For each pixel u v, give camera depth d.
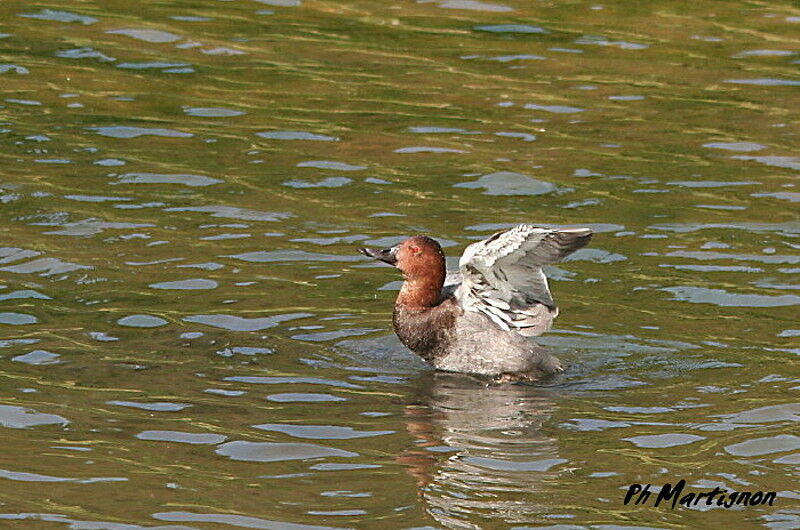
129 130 18.66
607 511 9.62
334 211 16.25
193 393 11.55
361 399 11.60
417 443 10.70
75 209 15.95
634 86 20.86
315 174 17.39
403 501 9.66
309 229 15.67
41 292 13.67
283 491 9.79
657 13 24.44
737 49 22.52
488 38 22.91
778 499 9.88
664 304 13.78
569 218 16.12
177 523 9.24
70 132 18.48
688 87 20.84
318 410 11.32
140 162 17.56
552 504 9.70
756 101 20.33
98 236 15.22
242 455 10.38
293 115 19.45
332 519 9.37
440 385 12.07
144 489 9.75
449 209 16.38
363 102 20.00
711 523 9.51
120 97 19.86
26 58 21.20
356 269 14.67
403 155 18.11
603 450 10.65
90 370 11.93
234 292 13.90
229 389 11.67
